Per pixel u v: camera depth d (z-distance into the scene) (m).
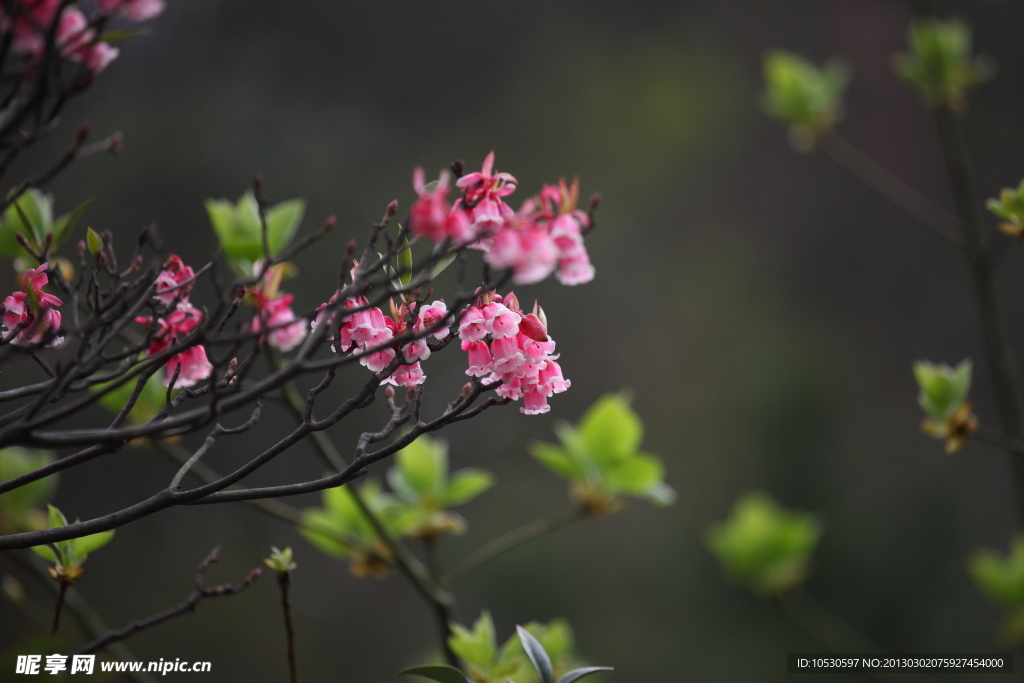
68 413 1.26
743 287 11.17
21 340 1.47
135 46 9.31
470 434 9.83
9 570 5.36
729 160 12.22
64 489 7.63
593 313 10.72
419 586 2.65
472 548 8.92
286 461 8.47
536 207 1.35
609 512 3.02
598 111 11.88
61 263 2.21
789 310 11.04
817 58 12.77
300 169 9.41
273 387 1.23
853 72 12.41
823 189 11.92
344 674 8.45
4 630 5.09
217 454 8.23
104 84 8.90
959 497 8.09
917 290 10.76
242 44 10.08
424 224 1.21
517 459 9.72
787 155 12.30
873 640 7.53
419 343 1.42
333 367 1.28
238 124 9.45
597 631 8.23
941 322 10.34
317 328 1.27
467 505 9.34
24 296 1.55
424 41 11.40
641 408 10.27
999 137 10.09
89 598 7.46
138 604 7.70
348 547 2.73
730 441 9.47
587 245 10.85
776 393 9.61
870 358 10.43
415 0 11.39
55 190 8.02
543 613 8.41
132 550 7.93
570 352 10.52
